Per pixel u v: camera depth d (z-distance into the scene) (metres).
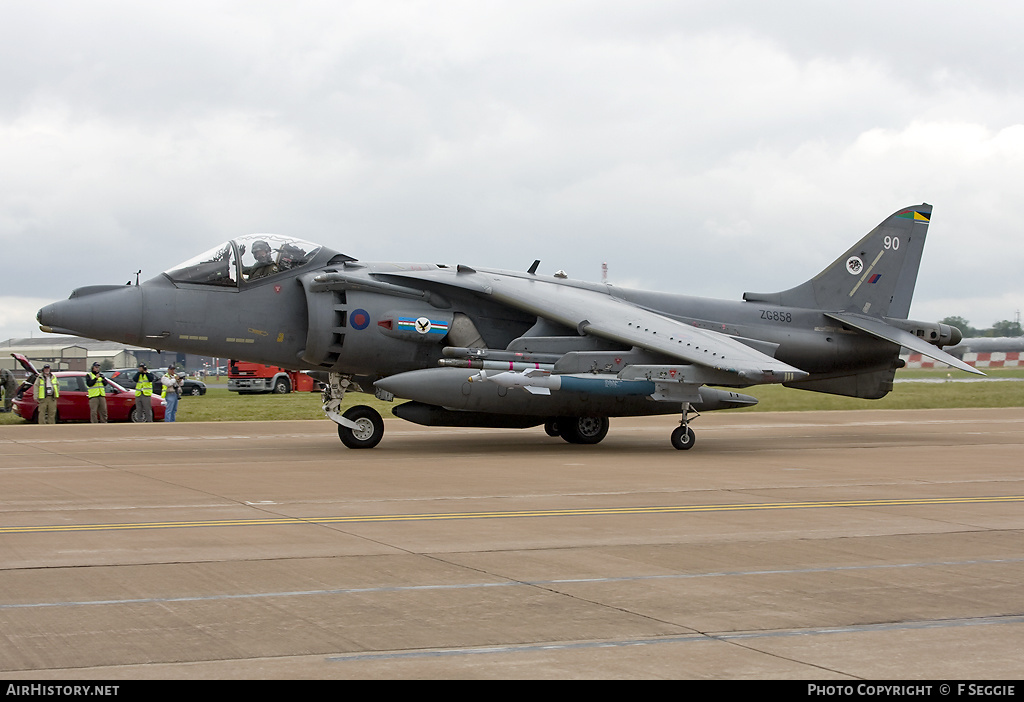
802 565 7.40
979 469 14.55
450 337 17.80
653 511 10.07
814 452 17.53
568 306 17.64
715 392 17.70
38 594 6.31
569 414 17.17
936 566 7.39
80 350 80.19
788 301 20.78
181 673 4.76
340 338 17.16
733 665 4.95
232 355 17.17
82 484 12.00
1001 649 5.26
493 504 10.52
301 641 5.30
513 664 4.94
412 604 6.11
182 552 7.71
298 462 14.86
